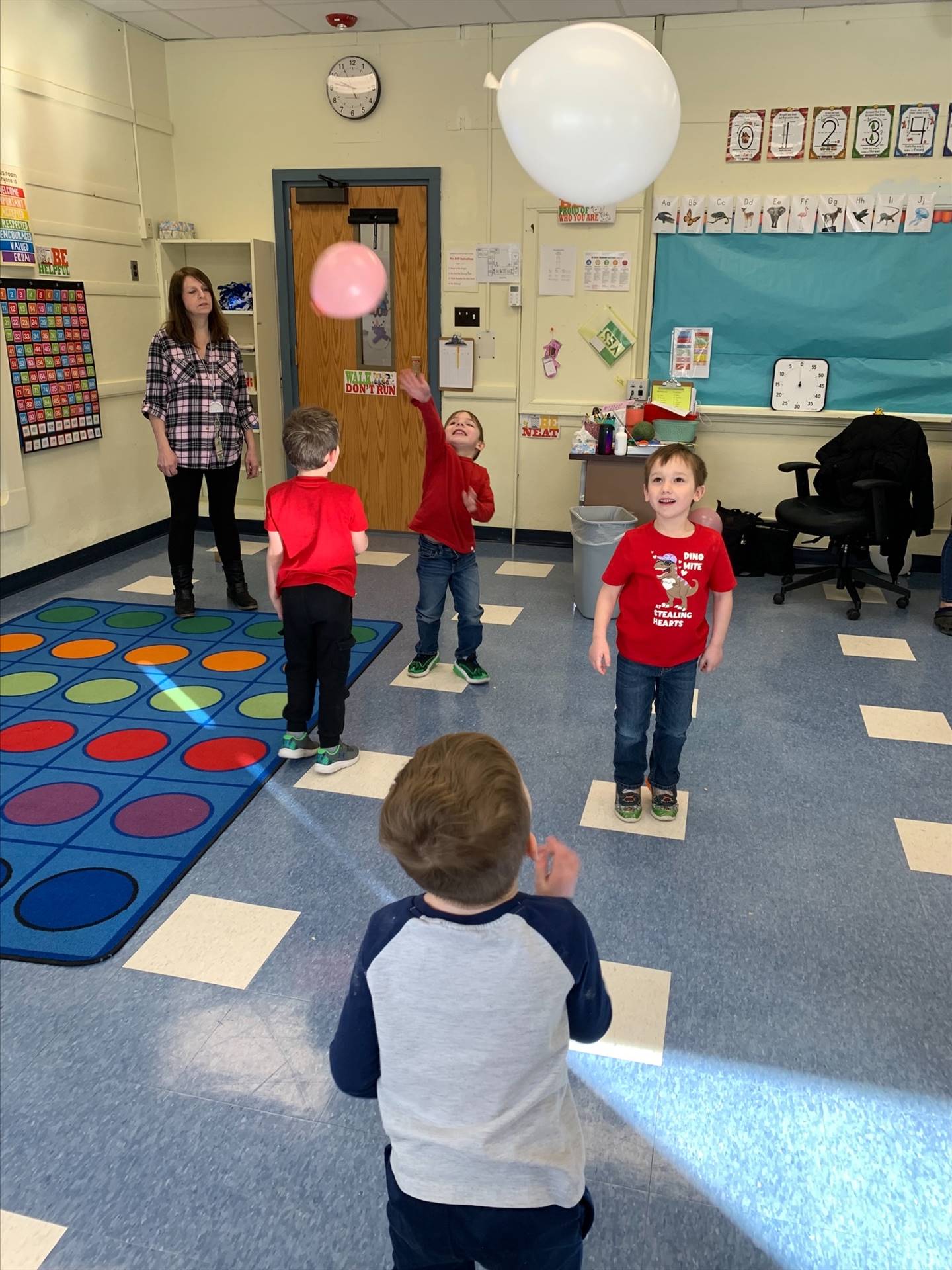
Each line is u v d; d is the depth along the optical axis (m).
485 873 0.87
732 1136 1.62
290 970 2.00
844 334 4.91
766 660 3.77
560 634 4.07
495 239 5.20
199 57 5.33
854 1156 1.58
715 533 2.33
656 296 5.07
